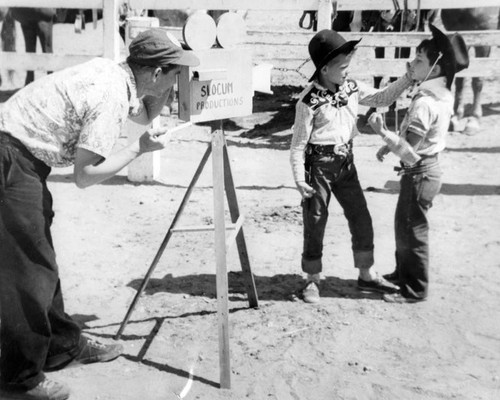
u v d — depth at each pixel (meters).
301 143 4.62
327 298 4.97
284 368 4.11
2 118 3.52
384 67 8.70
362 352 4.29
